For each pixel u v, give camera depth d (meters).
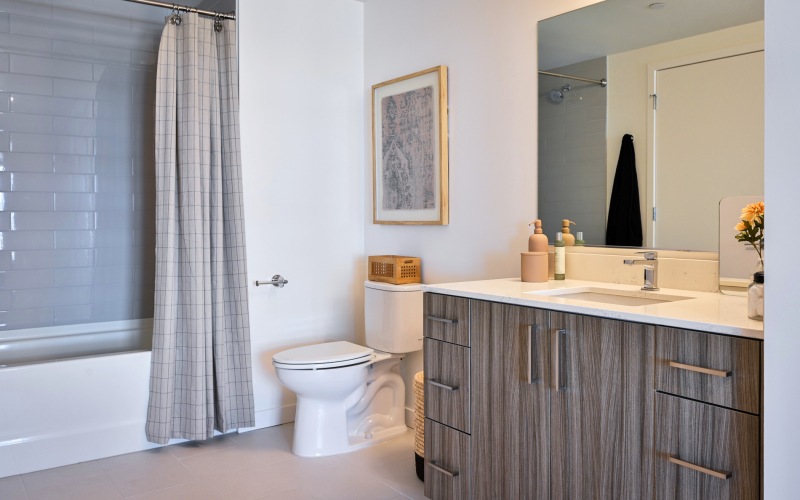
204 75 3.13
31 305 3.67
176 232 3.13
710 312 1.76
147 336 3.87
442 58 3.24
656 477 1.72
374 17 3.71
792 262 1.40
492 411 2.21
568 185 2.64
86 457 2.98
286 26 3.51
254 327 3.44
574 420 1.93
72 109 3.76
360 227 3.84
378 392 3.34
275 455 3.06
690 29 2.21
